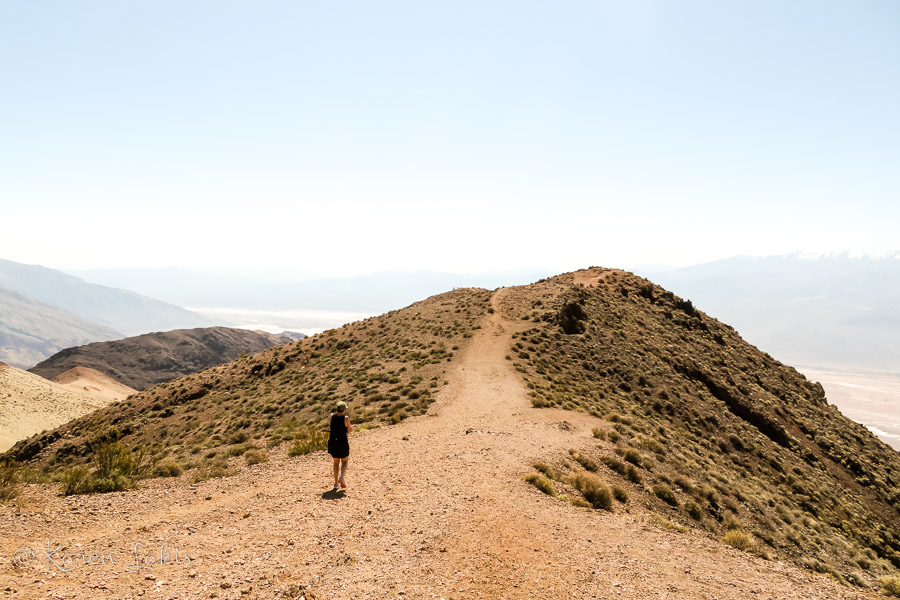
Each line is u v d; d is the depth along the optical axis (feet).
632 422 100.48
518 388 113.29
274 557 26.84
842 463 142.61
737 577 31.71
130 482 45.24
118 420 157.28
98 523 31.50
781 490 104.06
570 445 71.41
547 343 159.33
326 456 56.85
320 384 133.39
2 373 362.94
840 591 32.32
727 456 115.65
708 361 191.01
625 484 62.08
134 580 22.72
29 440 161.07
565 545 33.12
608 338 174.60
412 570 26.50
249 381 170.40
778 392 189.98
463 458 56.49
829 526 91.50
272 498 39.22
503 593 24.99
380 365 141.69
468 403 97.96
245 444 72.54
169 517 33.68
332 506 37.01
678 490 67.67
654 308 238.27
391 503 38.32
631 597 26.21
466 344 157.99
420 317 207.51
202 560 25.90
